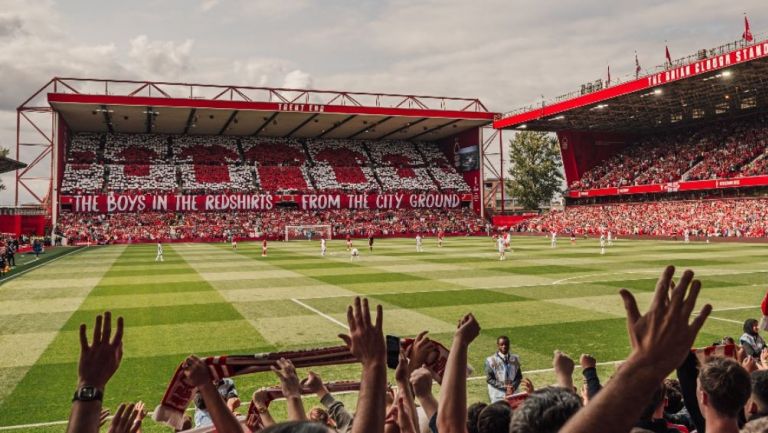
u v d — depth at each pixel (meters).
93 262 38.94
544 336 14.48
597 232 68.69
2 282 27.56
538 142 101.12
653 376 1.66
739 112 66.44
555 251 44.06
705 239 56.94
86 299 21.78
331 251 47.94
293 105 69.44
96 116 70.44
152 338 14.86
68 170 73.19
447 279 26.77
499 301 20.16
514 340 14.08
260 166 83.56
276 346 13.95
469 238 71.12
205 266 35.09
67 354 13.25
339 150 91.31
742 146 65.44
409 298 21.14
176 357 12.89
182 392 3.30
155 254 46.59
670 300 1.75
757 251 41.28
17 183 66.88
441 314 17.89
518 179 102.19
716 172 63.28
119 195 70.06
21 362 12.52
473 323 3.10
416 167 90.38
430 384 3.52
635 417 1.65
